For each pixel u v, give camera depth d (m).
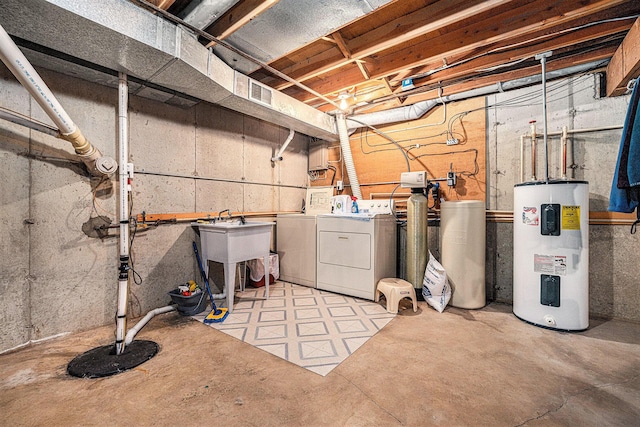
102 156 2.17
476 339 2.11
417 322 2.43
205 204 3.09
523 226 2.44
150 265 2.64
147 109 2.62
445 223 2.87
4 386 1.54
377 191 3.87
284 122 3.32
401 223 3.65
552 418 1.31
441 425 1.27
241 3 1.84
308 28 1.95
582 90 2.60
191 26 1.89
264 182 3.76
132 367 1.73
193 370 1.71
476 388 1.53
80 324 2.22
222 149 3.26
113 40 1.68
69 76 2.15
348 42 2.38
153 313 2.48
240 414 1.34
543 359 1.82
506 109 2.97
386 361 1.80
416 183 3.11
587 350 1.93
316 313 2.61
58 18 1.47
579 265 2.21
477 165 3.13
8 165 1.87
